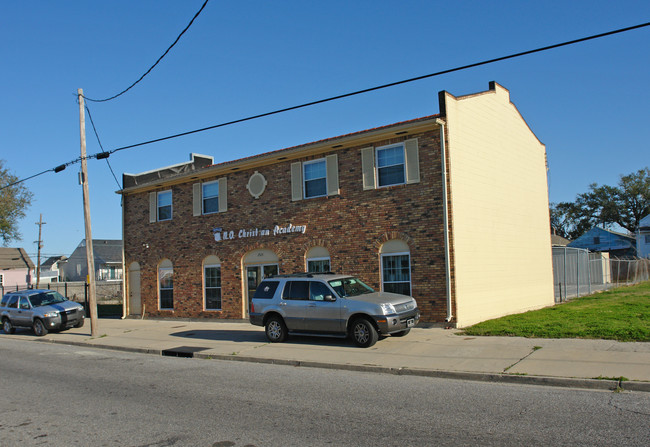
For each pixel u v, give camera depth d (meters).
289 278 14.20
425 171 15.45
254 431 6.58
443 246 14.95
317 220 17.88
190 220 22.31
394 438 6.02
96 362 13.34
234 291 20.41
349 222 17.02
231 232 20.58
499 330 13.30
